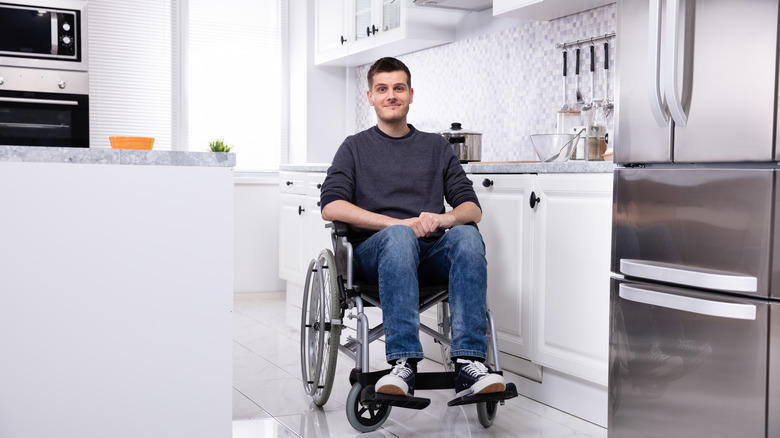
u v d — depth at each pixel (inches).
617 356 81.9
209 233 57.9
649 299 76.6
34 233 53.9
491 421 94.2
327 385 97.1
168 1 198.1
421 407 84.1
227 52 204.5
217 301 58.2
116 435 56.2
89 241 55.0
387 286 86.5
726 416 70.4
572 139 110.4
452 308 87.5
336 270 94.3
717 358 71.0
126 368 56.2
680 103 72.4
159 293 56.8
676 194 74.2
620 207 80.5
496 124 153.9
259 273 195.5
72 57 169.2
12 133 165.9
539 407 104.3
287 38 210.1
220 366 58.4
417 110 181.6
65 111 169.6
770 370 67.0
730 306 69.0
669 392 75.7
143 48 196.2
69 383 55.1
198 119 202.4
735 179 68.7
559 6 126.9
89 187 54.9
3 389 53.8
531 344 104.7
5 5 163.8
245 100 206.7
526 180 104.4
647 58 76.4
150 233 56.4
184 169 57.1
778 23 64.9
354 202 100.3
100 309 55.5
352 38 179.8
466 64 162.7
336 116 202.5
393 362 85.8
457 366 87.3
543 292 102.4
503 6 131.8
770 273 66.4
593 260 94.0
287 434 91.6
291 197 179.2
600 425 96.0
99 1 191.9
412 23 161.0
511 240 108.1
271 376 120.0
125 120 195.2
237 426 94.7
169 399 57.3
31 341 54.1
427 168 100.7
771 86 65.5
